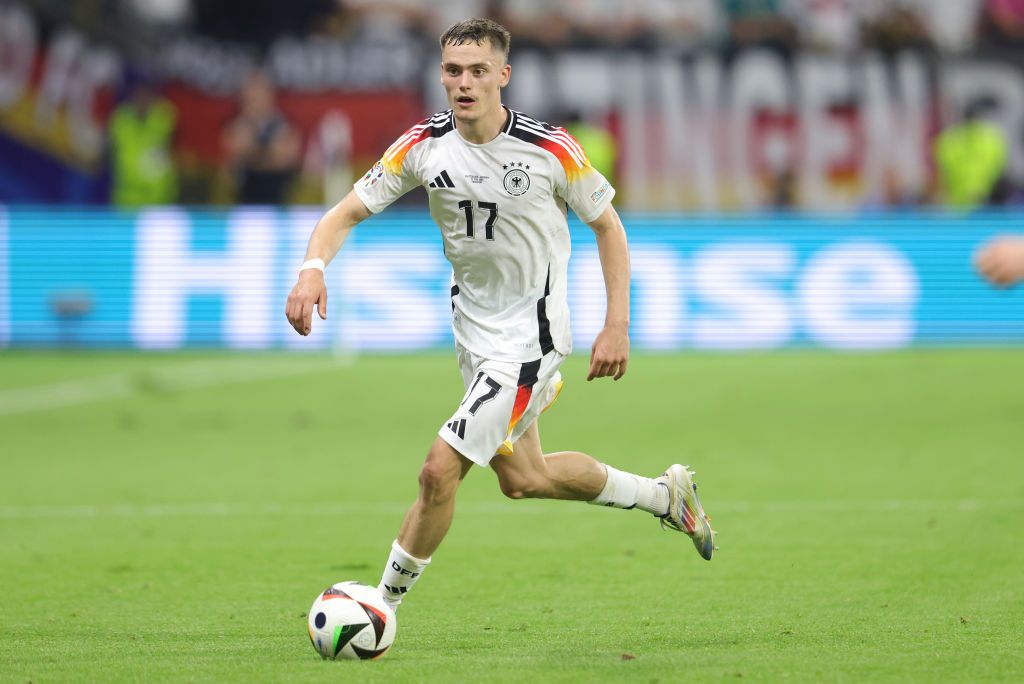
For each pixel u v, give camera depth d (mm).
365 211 16891
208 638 17078
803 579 20703
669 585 20500
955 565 21484
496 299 16875
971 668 14789
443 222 16828
